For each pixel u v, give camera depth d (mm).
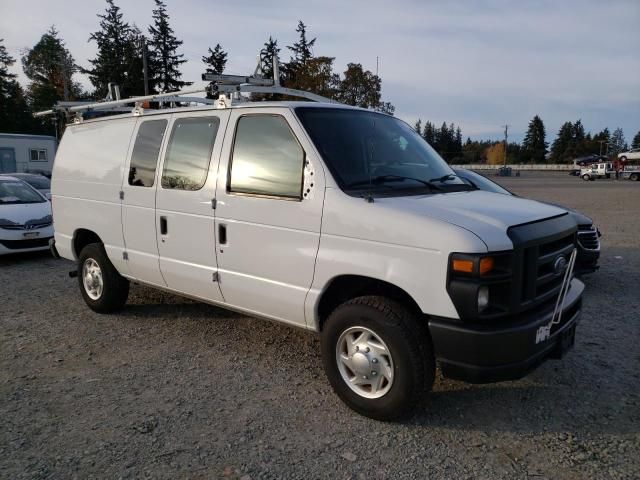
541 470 3109
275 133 4055
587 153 128625
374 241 3436
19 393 4113
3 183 10703
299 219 3822
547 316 3389
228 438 3451
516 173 66312
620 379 4336
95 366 4625
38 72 64875
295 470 3111
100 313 6070
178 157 4785
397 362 3398
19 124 60375
